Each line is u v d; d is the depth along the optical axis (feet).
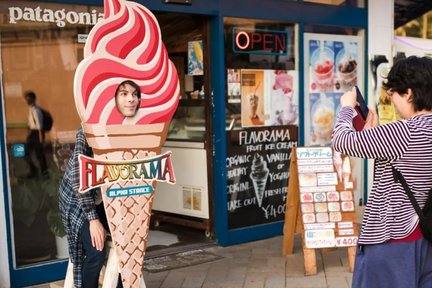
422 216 8.02
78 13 15.79
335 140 8.39
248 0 19.21
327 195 16.53
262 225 20.03
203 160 19.65
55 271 15.60
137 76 11.16
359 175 23.90
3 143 14.69
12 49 14.83
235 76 19.19
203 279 15.83
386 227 8.19
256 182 19.86
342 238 16.25
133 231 11.42
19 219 15.16
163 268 16.81
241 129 19.40
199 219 20.25
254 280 15.70
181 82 20.22
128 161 11.25
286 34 20.57
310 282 15.47
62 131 15.79
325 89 22.07
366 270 8.43
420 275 8.29
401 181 8.10
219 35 18.61
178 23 19.80
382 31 23.89
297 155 16.88
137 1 16.72
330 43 22.18
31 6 15.03
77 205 11.44
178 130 20.49
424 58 8.41
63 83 15.74
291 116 20.81
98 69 10.74
